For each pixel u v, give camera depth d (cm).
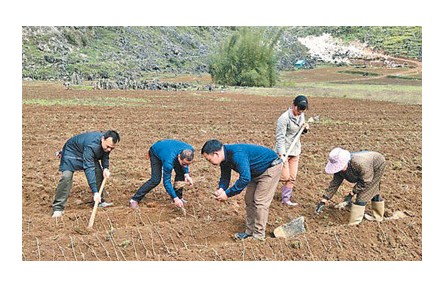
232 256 679
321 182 988
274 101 2270
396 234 757
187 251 686
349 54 5112
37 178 967
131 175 1008
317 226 802
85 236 712
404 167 1105
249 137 1395
